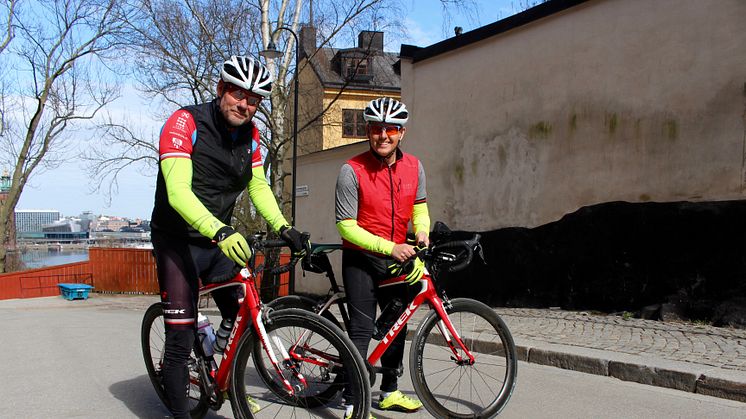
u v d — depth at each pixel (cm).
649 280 718
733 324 623
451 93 1014
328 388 338
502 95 922
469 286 953
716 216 660
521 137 892
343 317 380
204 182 310
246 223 1781
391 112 344
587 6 802
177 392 311
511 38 909
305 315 297
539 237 856
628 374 479
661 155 718
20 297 2095
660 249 710
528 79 883
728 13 656
